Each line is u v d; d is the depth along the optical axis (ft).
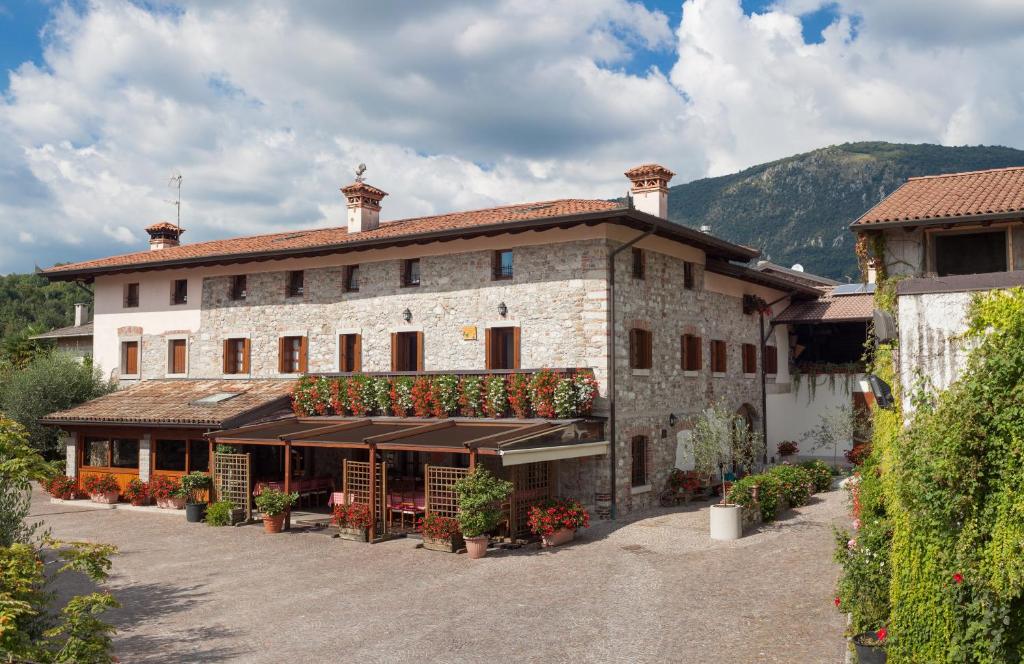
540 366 71.41
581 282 69.82
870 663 28.89
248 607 44.93
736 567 50.37
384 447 61.98
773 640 36.27
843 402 105.70
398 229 81.66
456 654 36.45
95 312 101.35
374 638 38.99
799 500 72.13
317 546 60.75
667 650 35.91
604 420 68.54
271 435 71.36
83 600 31.78
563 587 47.34
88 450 87.56
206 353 92.38
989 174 66.95
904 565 26.96
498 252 75.00
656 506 75.00
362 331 81.76
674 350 80.07
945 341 27.91
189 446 78.13
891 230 62.28
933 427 25.67
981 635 24.39
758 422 99.04
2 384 100.78
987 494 24.56
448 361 76.28
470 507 56.08
